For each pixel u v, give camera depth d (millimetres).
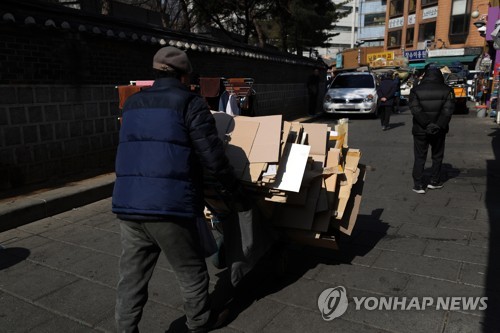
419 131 5668
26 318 2861
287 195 2869
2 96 5094
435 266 3561
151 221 2193
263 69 13016
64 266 3629
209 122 2256
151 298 3117
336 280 3363
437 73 5617
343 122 3744
